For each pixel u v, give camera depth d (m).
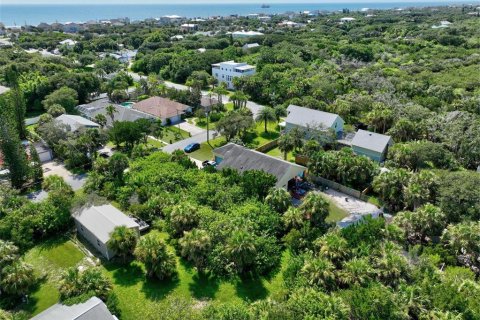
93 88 92.12
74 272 29.84
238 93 83.81
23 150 48.97
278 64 111.06
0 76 92.56
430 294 27.89
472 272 32.44
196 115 78.88
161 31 185.25
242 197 43.06
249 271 34.25
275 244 37.03
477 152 52.94
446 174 43.03
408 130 59.03
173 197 42.66
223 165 51.03
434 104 73.69
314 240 35.34
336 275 29.80
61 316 25.11
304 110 66.94
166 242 38.28
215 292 31.77
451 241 34.62
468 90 86.94
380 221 36.91
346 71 106.62
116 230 34.34
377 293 27.05
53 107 73.19
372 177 48.84
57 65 104.25
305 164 55.72
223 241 35.53
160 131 65.31
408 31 171.50
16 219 37.56
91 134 58.22
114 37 180.88
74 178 52.34
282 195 40.72
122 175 48.94
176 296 30.92
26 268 30.45
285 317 24.73
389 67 110.94
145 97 92.88
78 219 38.78
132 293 31.38
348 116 71.25
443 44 141.88
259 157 50.28
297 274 31.02
